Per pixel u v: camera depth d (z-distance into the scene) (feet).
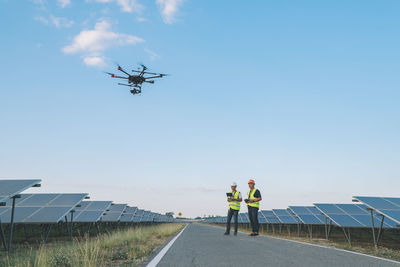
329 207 58.49
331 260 19.36
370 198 44.80
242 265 17.07
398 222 36.50
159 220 184.14
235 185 45.06
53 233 67.36
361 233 78.28
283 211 93.35
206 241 33.06
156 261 18.67
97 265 19.30
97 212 62.49
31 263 20.25
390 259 21.62
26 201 45.52
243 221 121.49
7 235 57.36
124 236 39.34
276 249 25.21
